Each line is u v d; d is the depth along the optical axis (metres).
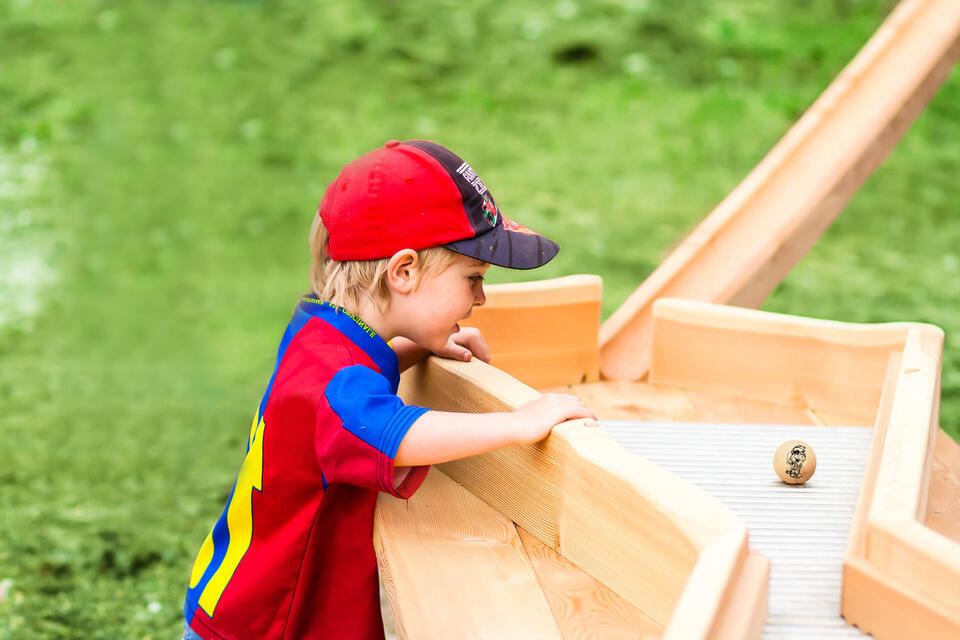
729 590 1.74
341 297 2.45
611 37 12.56
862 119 4.47
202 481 5.34
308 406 2.28
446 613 2.07
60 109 11.40
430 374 2.76
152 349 7.04
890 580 1.89
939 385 2.78
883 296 7.34
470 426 2.21
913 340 2.88
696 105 11.14
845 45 12.26
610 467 2.10
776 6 13.21
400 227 2.35
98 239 8.91
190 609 2.54
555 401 2.33
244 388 6.49
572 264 7.89
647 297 3.90
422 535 2.38
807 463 2.58
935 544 1.83
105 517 4.97
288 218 9.30
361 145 10.59
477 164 10.02
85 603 4.27
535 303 3.23
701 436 2.90
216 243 8.91
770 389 3.22
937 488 2.68
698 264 4.07
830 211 4.29
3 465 5.47
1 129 11.02
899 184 9.58
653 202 9.14
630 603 2.09
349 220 2.38
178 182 9.99
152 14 13.35
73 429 5.90
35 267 8.38
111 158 10.44
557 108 11.20
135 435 5.81
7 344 7.12
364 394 2.23
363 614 2.43
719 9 13.13
